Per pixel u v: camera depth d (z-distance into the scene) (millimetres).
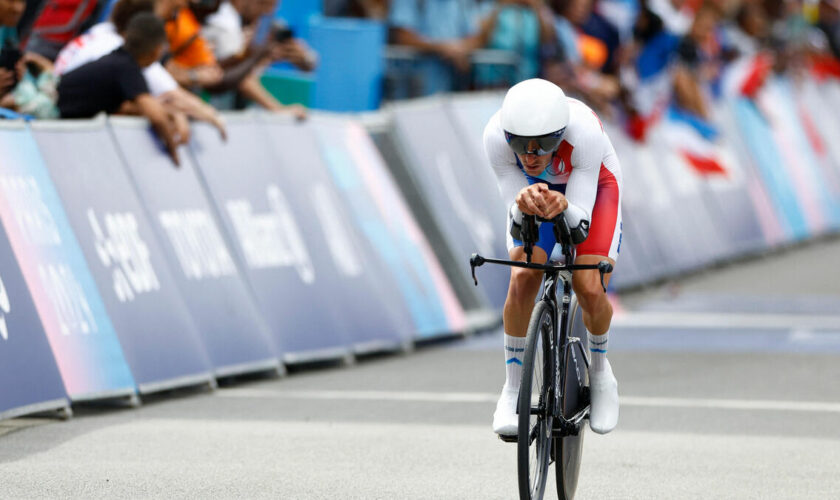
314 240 27203
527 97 13836
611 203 15406
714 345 29516
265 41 29438
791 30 61344
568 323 15000
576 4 39531
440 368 26438
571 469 15391
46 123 22234
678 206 43719
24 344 19734
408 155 31953
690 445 18828
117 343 21688
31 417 20641
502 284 32938
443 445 18719
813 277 43281
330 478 16438
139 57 24422
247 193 26062
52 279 20891
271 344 25078
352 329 27219
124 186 23250
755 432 19797
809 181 56062
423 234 31922
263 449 18234
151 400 22438
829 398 22859
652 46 43062
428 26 36250
